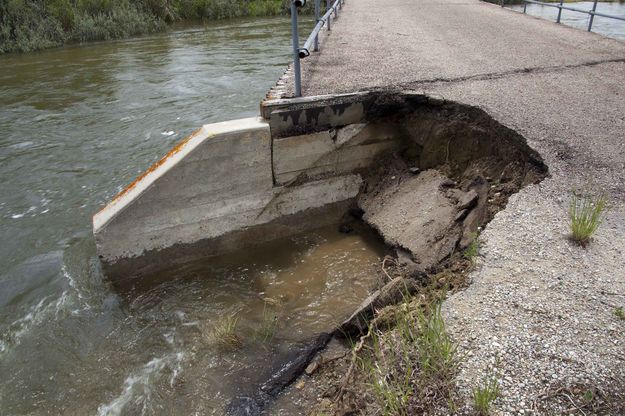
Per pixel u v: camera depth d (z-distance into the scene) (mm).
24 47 18328
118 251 5633
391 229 5699
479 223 4918
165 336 4801
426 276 4680
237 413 3723
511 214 4523
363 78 6824
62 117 11078
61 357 4664
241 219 6074
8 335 5004
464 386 2977
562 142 5316
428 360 3113
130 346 4715
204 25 22906
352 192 6574
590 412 2732
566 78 7160
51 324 5121
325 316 4773
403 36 9930
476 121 5887
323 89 6305
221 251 6117
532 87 6742
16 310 5359
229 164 5699
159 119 10742
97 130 10273
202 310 5129
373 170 6570
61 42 19531
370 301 4266
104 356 4625
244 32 20422
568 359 3045
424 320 3340
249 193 5977
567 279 3703
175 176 5508
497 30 10508
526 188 4871
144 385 4203
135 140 9727
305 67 7480
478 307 3561
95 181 8195
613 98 6422
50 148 9477
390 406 2969
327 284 5293
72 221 7043
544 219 4395
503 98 6273
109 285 5695
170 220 5707
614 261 3857
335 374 3793
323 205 6473
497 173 5504
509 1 23062
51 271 5965
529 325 3334
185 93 12383
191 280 5672
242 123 5777
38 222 7047
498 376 2996
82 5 21234
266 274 5641
